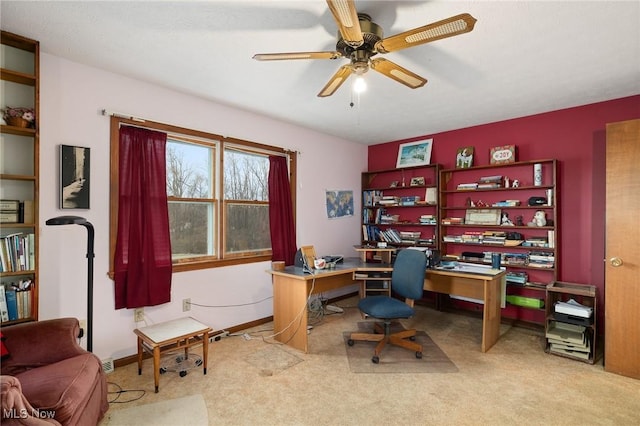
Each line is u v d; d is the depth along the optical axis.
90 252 2.14
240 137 3.60
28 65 2.30
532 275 3.74
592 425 1.93
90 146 2.56
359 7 1.79
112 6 1.80
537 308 3.50
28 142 2.28
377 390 2.31
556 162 3.46
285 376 2.51
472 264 3.71
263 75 2.71
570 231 3.48
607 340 2.61
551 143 3.61
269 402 2.16
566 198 3.51
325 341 3.24
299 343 3.02
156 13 1.87
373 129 4.42
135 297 2.74
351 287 5.04
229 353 2.95
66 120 2.45
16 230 2.20
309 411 2.07
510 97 3.18
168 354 2.90
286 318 3.18
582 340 2.79
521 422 1.96
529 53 2.30
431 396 2.24
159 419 1.97
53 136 2.39
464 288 3.33
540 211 3.64
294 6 1.80
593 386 2.38
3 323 2.00
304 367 2.67
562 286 3.19
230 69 2.60
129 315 2.75
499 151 3.90
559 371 2.61
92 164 2.57
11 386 1.25
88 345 2.14
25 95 2.30
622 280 2.56
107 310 2.64
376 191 5.18
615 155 2.61
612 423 1.95
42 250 2.34
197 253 3.35
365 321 3.87
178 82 2.86
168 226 2.96
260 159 3.95
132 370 2.61
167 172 3.12
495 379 2.48
